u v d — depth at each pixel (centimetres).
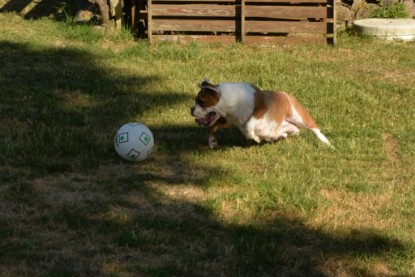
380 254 832
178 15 1880
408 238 870
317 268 798
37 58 1689
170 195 977
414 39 1972
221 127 1157
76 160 1088
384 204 973
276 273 785
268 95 1135
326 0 1884
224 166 1084
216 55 1761
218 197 962
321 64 1709
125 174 1045
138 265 783
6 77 1528
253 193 980
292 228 891
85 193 971
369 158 1147
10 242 823
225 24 1894
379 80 1597
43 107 1333
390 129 1288
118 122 1277
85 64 1653
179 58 1727
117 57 1717
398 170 1103
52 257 795
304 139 1217
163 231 865
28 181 1003
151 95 1438
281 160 1120
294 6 1880
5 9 2283
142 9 1972
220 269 786
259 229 875
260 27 1891
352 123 1315
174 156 1124
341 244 852
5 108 1310
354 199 986
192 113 1093
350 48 1867
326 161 1126
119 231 859
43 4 2323
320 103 1409
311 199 961
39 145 1130
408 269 807
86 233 852
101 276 760
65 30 1941
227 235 865
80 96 1416
